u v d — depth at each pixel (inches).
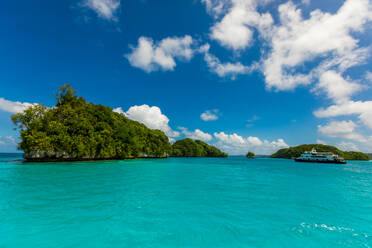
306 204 443.5
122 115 3440.0
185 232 270.4
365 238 267.6
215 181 799.1
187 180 804.0
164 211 362.0
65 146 1840.6
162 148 4119.1
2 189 524.4
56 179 723.4
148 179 796.6
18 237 246.5
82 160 2047.2
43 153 1771.7
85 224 291.0
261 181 841.5
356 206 436.8
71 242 236.4
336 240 259.9
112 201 422.6
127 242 239.0
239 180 855.7
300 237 266.1
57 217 318.0
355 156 7583.7
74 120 1989.4
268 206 416.8
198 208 387.2
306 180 925.2
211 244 238.4
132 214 341.1
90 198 444.5
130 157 2827.3
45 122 1838.1
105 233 262.2
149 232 268.4
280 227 300.0
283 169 1750.7
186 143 7135.8
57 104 2255.2
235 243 242.5
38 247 223.9
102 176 845.8
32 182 646.5
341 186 752.3
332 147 7642.7
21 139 1736.0
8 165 1327.5
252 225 304.7
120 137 2645.2
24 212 339.6
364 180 991.6
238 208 395.2
